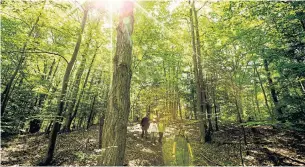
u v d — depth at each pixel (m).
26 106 12.52
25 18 7.30
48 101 10.73
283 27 7.93
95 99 17.61
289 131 10.55
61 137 12.18
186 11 12.95
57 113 7.68
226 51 11.27
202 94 11.16
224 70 6.57
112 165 2.67
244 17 7.80
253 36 8.98
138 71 15.35
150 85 14.12
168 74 18.89
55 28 7.77
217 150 8.62
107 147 2.79
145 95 13.88
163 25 12.27
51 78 14.40
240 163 6.89
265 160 6.98
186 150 3.53
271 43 9.22
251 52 8.77
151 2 11.66
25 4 6.48
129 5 3.59
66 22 7.66
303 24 7.32
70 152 8.50
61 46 8.96
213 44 11.49
